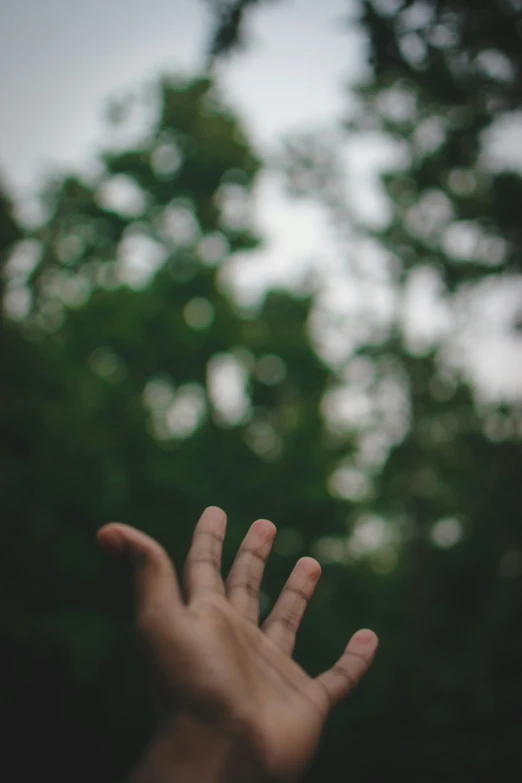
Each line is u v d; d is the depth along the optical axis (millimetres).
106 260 17609
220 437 16406
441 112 8125
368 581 17453
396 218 13188
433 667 8234
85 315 16031
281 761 1159
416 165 10984
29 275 15859
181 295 17594
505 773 5789
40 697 12438
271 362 17953
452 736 6250
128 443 14562
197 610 1252
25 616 11609
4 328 13055
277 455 16516
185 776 1096
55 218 17203
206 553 1397
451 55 5676
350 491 16922
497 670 6512
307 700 1273
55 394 13352
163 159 18734
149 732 12875
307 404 17625
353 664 1407
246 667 1246
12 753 12562
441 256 12539
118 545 1192
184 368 16969
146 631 1176
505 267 9547
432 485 13914
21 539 11734
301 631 14367
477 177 9719
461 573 10078
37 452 12461
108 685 13000
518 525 9562
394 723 8094
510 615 7141
